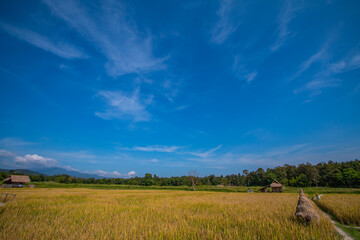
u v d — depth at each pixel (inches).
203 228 333.1
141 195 1188.5
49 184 3073.3
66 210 517.0
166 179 4416.8
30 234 284.2
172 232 301.9
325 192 1983.3
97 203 698.8
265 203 733.9
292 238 279.4
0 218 391.9
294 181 3321.9
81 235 285.6
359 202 695.7
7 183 2529.5
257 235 295.4
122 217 427.8
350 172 2746.1
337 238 294.8
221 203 725.3
